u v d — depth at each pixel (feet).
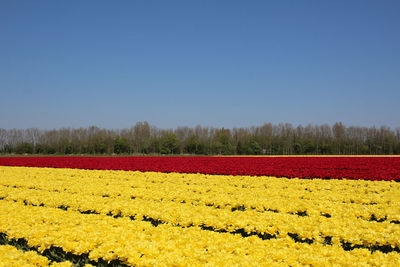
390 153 259.39
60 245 22.58
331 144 277.64
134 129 313.73
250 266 17.53
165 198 40.88
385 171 64.95
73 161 105.50
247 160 109.40
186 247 20.43
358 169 74.23
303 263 18.22
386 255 19.24
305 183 53.78
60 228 26.11
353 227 24.71
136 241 22.02
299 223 25.71
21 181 58.23
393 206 33.42
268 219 27.63
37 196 41.86
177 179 62.13
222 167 79.56
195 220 27.66
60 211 32.73
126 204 33.91
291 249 20.36
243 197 39.27
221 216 28.43
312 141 271.08
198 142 280.10
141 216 30.22
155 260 18.69
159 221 30.48
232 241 22.40
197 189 48.39
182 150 295.69
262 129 308.60
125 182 56.70
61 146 287.07
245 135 306.14
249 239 22.80
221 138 282.77
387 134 263.70
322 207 32.24
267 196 41.22
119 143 279.28
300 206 32.81
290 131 295.69
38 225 26.71
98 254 20.70
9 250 22.02
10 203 37.76
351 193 43.91
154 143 286.66
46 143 295.48
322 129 298.76
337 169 75.77
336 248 20.47
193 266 17.83
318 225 25.22
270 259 18.35
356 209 31.19
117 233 24.23
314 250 20.51
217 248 20.38
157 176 67.72
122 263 20.51
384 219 30.71
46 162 102.17
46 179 63.10
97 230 24.97
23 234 24.85
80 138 315.17
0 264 18.99
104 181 58.29
